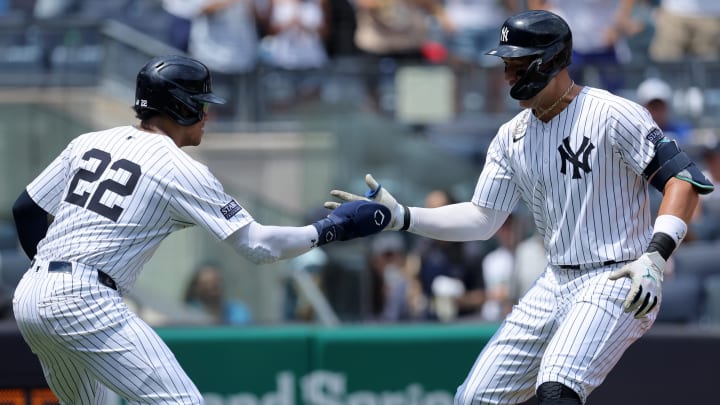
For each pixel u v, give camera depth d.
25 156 33.50
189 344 23.83
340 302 30.39
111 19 37.22
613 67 34.88
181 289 29.45
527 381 16.91
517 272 29.94
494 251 31.81
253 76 33.66
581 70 34.75
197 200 16.17
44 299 15.96
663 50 37.72
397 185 32.91
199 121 16.91
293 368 23.94
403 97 34.03
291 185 32.84
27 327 16.31
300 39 35.88
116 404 23.22
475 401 16.97
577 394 15.67
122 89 34.50
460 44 36.41
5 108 33.53
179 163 16.23
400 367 23.89
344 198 17.61
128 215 16.09
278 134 33.16
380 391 23.91
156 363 16.22
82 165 16.53
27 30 34.06
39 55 34.03
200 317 29.28
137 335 16.20
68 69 34.09
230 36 35.03
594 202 15.97
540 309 16.67
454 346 23.88
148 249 16.34
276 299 29.64
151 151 16.28
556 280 16.56
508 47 15.99
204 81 16.81
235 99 33.56
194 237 29.62
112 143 16.56
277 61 35.78
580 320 15.81
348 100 34.06
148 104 16.69
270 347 23.92
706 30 37.91
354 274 30.59
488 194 17.27
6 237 31.33
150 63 16.75
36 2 37.91
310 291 29.66
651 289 15.02
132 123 34.41
